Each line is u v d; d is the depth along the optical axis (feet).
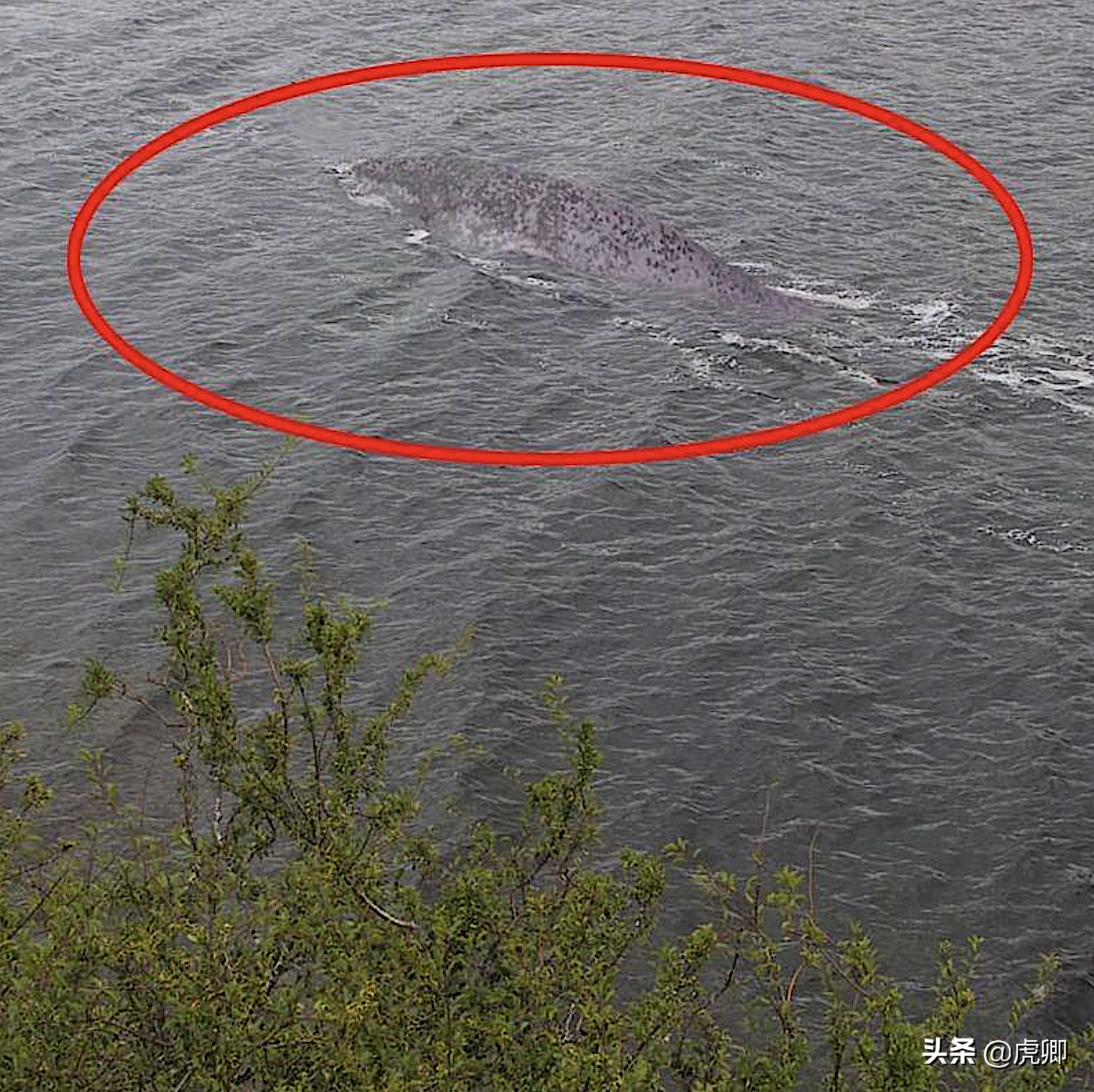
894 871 77.61
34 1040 42.96
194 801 67.67
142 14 175.94
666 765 83.30
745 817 80.48
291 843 72.28
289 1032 42.63
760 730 85.40
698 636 91.81
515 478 105.29
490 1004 43.52
